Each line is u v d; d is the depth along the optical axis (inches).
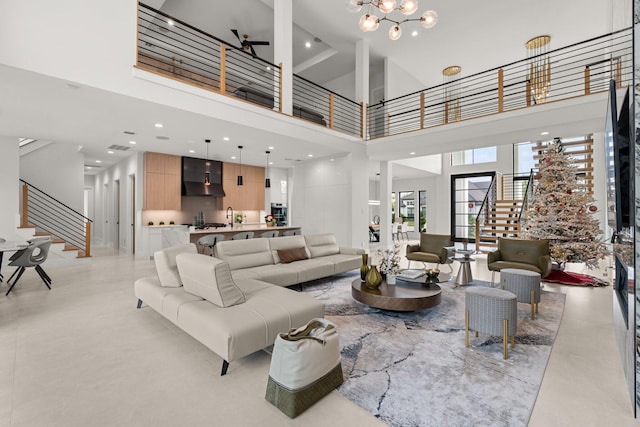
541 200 225.8
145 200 303.6
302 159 358.0
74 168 308.3
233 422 67.7
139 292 137.3
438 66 369.7
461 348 104.3
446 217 486.3
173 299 112.1
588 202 212.7
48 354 98.7
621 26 157.5
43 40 133.6
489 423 67.2
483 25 288.8
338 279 205.2
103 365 91.8
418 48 332.2
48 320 128.6
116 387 80.7
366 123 323.0
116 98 161.9
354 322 127.8
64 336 112.5
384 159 347.3
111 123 208.5
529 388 80.6
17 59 127.4
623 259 89.4
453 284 194.1
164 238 282.8
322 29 300.7
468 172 461.4
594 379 85.4
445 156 488.1
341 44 326.3
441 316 135.0
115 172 373.7
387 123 330.6
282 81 246.2
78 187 310.5
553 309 145.1
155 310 133.8
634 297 71.1
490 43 320.5
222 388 80.7
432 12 150.7
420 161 424.2
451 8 265.6
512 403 74.2
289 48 251.3
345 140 302.2
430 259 215.0
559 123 210.2
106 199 412.5
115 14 154.8
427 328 121.5
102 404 73.7
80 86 146.6
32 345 105.0
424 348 104.1
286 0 249.4
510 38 311.7
